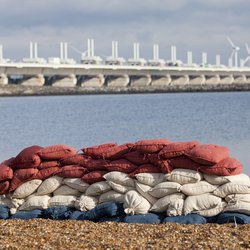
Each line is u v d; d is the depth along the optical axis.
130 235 14.33
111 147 17.22
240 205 15.58
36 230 15.05
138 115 85.00
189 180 15.95
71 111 97.69
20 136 55.12
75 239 13.90
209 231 14.38
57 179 17.28
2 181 17.59
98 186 16.73
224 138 50.22
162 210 16.19
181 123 68.88
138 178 16.33
